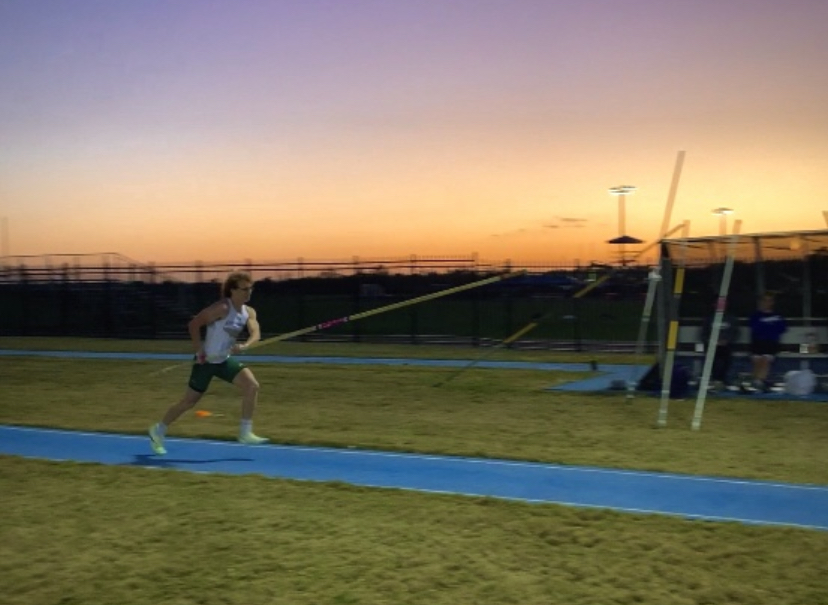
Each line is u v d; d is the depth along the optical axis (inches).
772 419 510.9
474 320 1173.7
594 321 1312.7
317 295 1364.4
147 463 397.1
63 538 273.9
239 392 660.1
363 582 232.4
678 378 620.1
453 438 451.8
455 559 249.8
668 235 645.9
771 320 630.5
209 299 1400.1
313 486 340.2
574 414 535.8
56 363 917.8
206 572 241.4
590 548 259.0
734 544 260.7
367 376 766.5
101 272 1427.2
